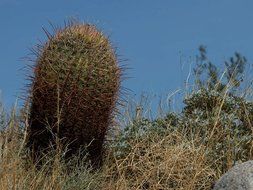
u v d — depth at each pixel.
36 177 6.77
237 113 8.27
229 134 7.88
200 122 8.09
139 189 7.20
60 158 6.88
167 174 7.30
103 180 7.23
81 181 6.87
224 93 8.55
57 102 6.93
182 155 7.42
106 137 7.71
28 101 7.18
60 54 6.97
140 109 8.28
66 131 6.99
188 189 7.10
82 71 6.93
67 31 7.13
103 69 7.00
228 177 6.18
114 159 7.55
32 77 7.14
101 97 7.01
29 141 7.13
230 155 7.54
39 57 7.11
